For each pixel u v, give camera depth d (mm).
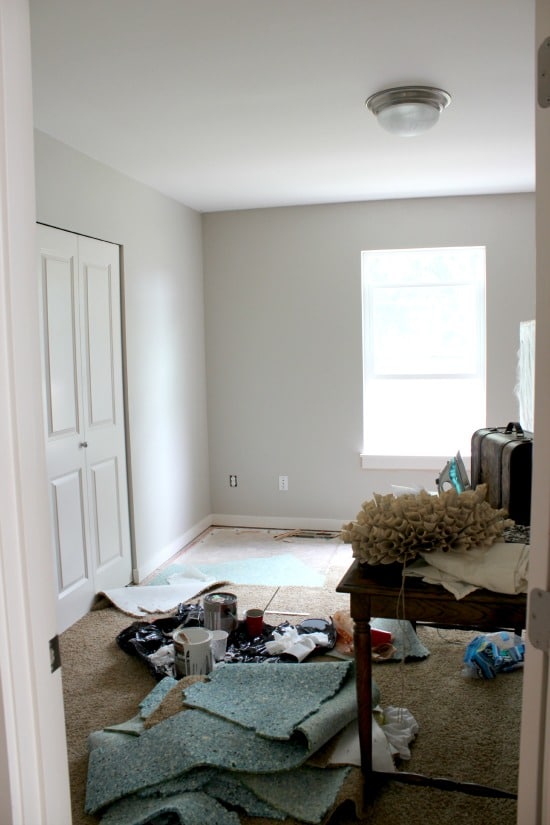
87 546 3439
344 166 3707
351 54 2275
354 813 1902
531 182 4141
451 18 2027
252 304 4902
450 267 4703
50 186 3086
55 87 2518
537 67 945
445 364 4758
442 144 3324
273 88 2562
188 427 4723
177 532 4535
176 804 1760
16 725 962
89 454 3463
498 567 1751
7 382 943
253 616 2951
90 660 2881
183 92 2588
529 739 1001
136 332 3939
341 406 4820
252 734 1979
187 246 4688
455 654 2867
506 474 2363
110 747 2061
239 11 1965
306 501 4957
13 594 958
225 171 3760
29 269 976
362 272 4727
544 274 944
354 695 2182
